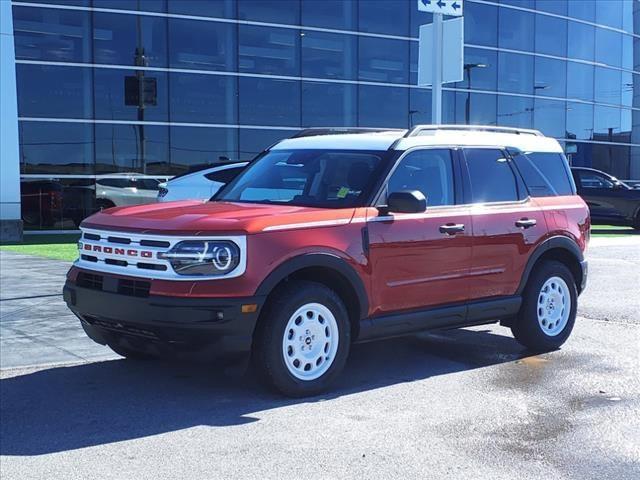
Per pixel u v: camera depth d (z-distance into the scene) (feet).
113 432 15.79
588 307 30.66
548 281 23.27
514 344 24.38
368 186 19.38
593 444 15.19
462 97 79.41
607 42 92.53
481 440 15.38
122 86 63.41
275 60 68.64
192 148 65.87
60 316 27.53
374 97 73.46
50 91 61.26
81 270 18.69
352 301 18.89
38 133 61.05
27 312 28.19
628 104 95.71
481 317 21.49
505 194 22.45
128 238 17.61
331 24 70.90
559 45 87.30
